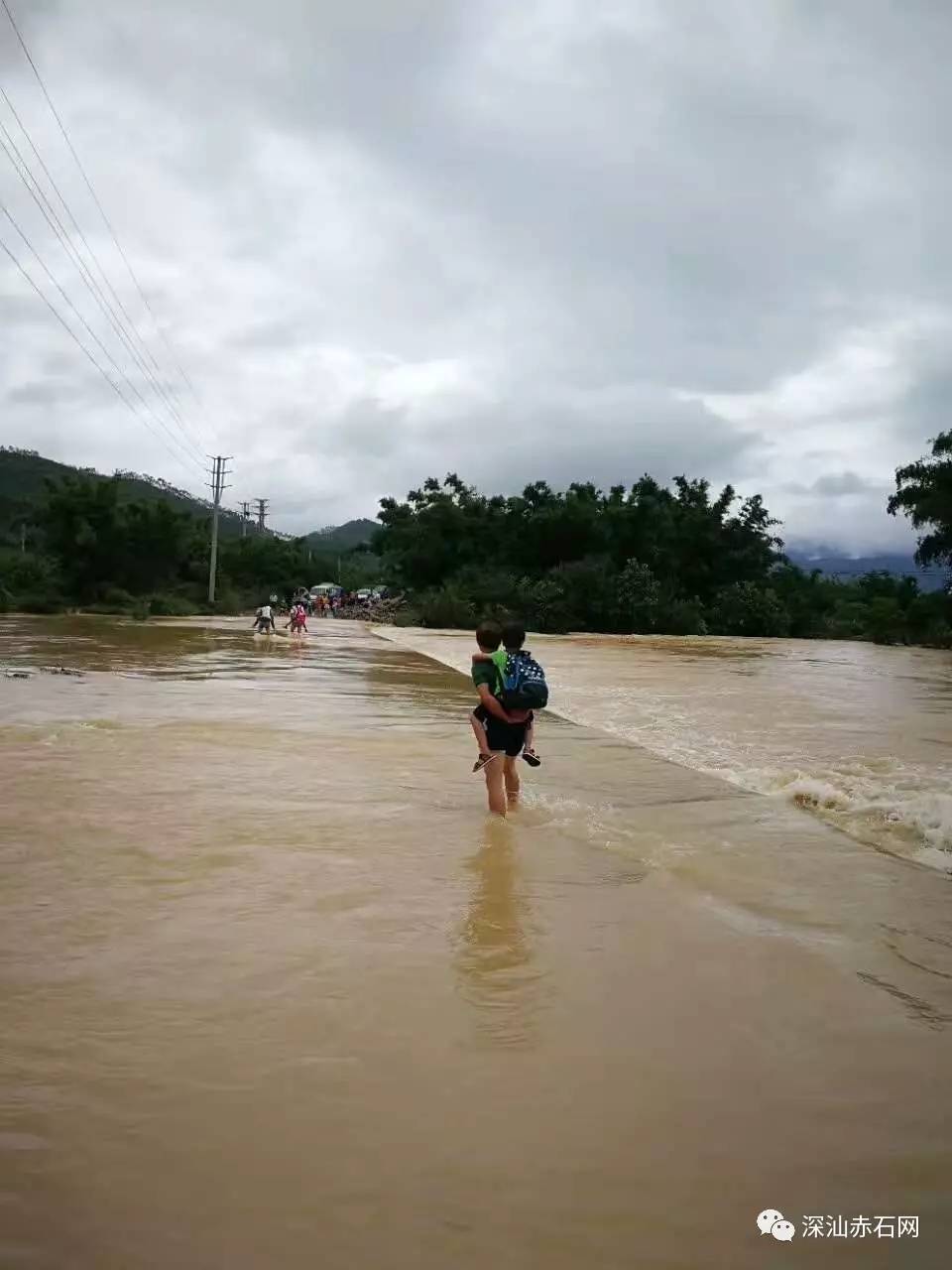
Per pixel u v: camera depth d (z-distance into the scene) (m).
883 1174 2.61
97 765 7.89
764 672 22.92
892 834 6.57
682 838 6.23
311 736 9.91
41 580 49.38
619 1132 2.76
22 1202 2.37
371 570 126.50
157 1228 2.30
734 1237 2.34
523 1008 3.57
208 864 5.24
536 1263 2.23
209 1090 2.91
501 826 6.41
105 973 3.75
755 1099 2.97
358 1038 3.29
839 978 3.96
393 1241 2.28
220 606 58.28
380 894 4.86
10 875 4.92
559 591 54.25
